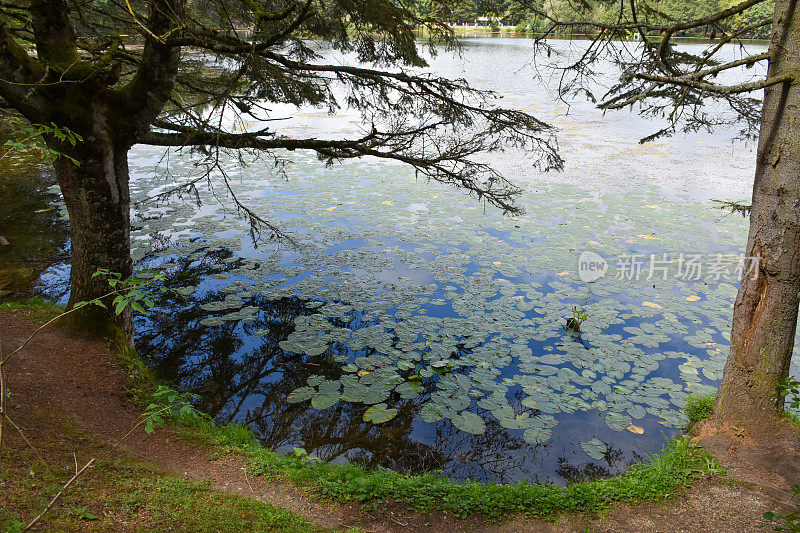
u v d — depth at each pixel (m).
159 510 3.64
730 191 13.51
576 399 6.18
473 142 6.83
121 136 5.88
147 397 5.62
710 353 7.02
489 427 5.82
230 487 4.36
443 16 6.51
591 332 7.54
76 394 5.18
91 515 3.31
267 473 4.66
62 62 5.48
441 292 8.70
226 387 6.54
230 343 7.41
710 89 4.36
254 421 5.94
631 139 19.09
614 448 5.48
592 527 4.14
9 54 5.20
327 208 12.57
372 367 6.82
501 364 6.85
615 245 10.38
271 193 13.72
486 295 8.56
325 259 9.90
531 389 6.36
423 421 5.90
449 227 11.44
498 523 4.21
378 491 4.51
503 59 35.53
